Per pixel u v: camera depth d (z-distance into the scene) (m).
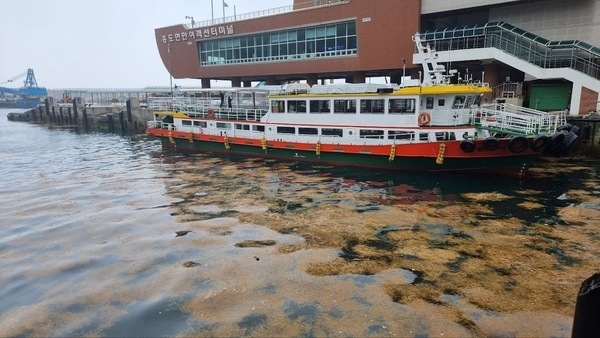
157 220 13.80
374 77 44.47
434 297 8.22
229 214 14.36
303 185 18.81
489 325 7.20
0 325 7.66
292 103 24.22
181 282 9.13
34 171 24.89
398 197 16.31
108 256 10.77
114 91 94.81
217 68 48.91
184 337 7.06
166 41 53.47
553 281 8.87
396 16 34.62
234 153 28.11
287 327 7.27
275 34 43.00
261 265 9.93
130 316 7.79
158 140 43.12
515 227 12.44
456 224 12.83
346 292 8.49
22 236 12.53
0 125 72.00
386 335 6.96
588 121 23.84
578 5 29.19
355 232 12.20
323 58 39.81
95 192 18.33
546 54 28.73
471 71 37.38
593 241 11.18
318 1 44.81
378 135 21.33
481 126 19.45
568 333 6.93
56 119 74.38
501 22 31.58
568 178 18.86
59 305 8.33
